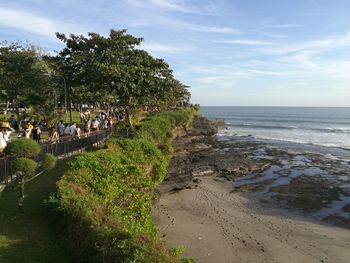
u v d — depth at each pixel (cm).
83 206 1056
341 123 10906
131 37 3391
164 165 2105
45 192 1404
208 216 2033
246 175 3130
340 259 1552
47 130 2989
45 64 3850
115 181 1391
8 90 3806
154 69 3189
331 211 2194
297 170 3362
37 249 980
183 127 5503
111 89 3044
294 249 1634
